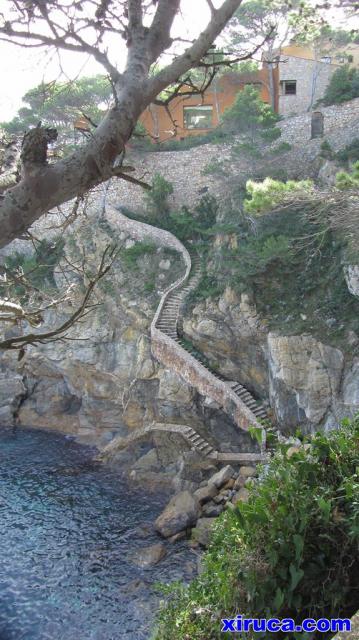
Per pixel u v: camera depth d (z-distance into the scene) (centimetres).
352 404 2744
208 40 495
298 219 3331
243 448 3309
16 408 4303
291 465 707
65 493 3200
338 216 2148
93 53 489
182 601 755
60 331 514
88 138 488
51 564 2533
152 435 3547
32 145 430
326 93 4175
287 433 3091
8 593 2338
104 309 4034
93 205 4488
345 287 2955
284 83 4525
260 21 4156
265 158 4012
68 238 4394
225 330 3403
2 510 3005
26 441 3978
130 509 3016
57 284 4131
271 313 3186
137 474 3350
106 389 3975
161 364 3681
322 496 647
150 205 4406
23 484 3312
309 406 2923
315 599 637
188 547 2580
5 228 437
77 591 2339
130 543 2677
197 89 561
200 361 3584
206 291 3606
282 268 3238
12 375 4331
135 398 3806
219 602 687
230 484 2927
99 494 3192
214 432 3453
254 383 3450
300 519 653
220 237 3809
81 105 3838
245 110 4016
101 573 2453
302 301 3116
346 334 2830
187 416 3550
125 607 2223
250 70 4481
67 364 4028
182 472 3192
